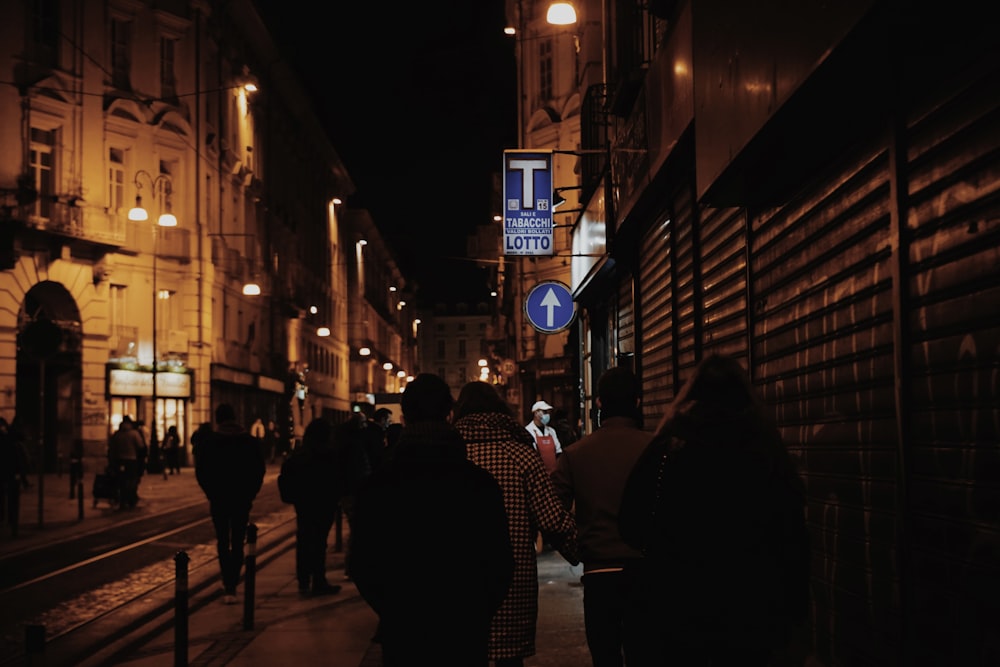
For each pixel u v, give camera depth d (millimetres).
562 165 36750
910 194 4426
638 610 4070
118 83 37469
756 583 3521
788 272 6512
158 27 39531
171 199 40344
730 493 3572
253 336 50875
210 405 42000
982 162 3773
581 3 26672
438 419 4219
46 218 32812
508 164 16844
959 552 3896
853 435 5207
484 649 3957
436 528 3934
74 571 13281
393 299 119250
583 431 22906
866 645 4984
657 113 10438
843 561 5344
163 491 28266
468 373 155750
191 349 40375
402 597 3910
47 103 33219
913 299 4391
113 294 36875
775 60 5309
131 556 14812
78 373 34406
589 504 5266
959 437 3930
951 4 3811
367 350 78250
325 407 72312
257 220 52500
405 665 3889
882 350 4805
